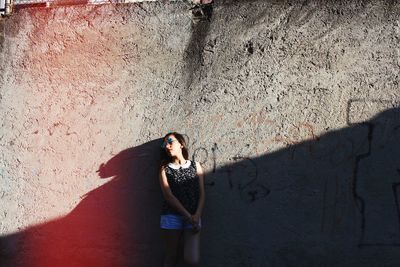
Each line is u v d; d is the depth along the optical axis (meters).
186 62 5.42
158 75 5.48
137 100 5.52
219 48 5.34
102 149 5.58
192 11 5.45
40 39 5.81
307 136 5.09
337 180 5.00
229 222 5.23
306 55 5.12
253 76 5.23
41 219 5.72
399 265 4.85
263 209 5.15
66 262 5.63
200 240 5.28
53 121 5.73
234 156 5.24
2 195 5.83
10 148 5.83
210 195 5.27
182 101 5.40
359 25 5.02
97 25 5.67
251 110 5.22
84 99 5.66
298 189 5.08
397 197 4.88
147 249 5.43
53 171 5.70
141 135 5.48
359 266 4.93
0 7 6.02
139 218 5.46
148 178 5.45
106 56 5.62
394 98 4.92
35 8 5.86
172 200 4.98
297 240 5.06
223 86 5.30
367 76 4.98
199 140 5.33
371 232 4.92
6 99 5.87
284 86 5.16
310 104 5.09
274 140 5.16
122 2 5.64
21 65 5.85
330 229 5.00
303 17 5.14
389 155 4.91
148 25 5.54
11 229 5.79
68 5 5.84
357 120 4.98
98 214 5.57
